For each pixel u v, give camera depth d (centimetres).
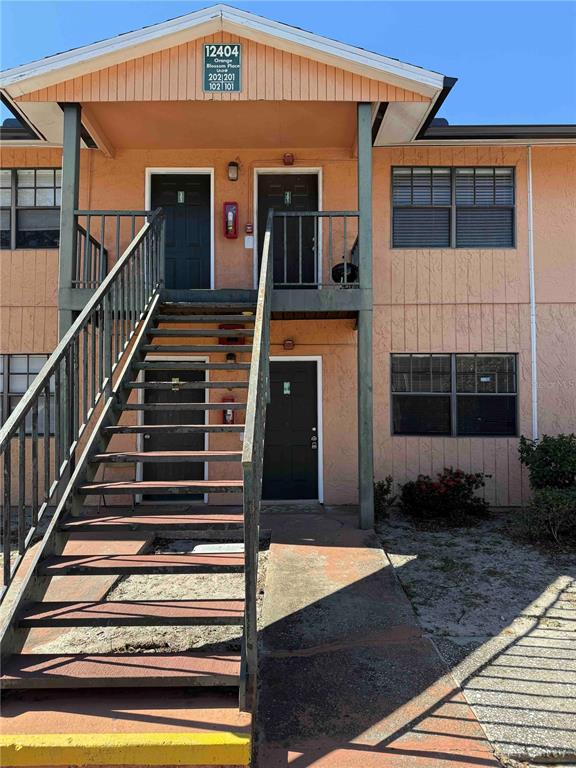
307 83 604
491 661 337
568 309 764
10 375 757
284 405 761
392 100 606
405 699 296
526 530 600
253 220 764
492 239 773
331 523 639
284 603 418
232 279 760
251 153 765
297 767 242
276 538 578
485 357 769
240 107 638
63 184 602
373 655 344
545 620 395
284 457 757
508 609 414
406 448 752
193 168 764
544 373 761
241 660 272
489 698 297
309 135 719
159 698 266
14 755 230
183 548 564
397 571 495
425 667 329
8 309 756
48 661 282
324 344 759
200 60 602
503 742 260
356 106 627
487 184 775
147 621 284
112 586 461
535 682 313
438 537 604
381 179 765
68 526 326
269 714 283
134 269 505
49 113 648
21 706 260
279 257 779
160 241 622
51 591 443
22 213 769
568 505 569
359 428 616
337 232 769
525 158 770
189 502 752
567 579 475
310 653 346
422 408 762
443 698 297
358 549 539
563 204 769
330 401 755
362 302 610
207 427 399
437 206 771
